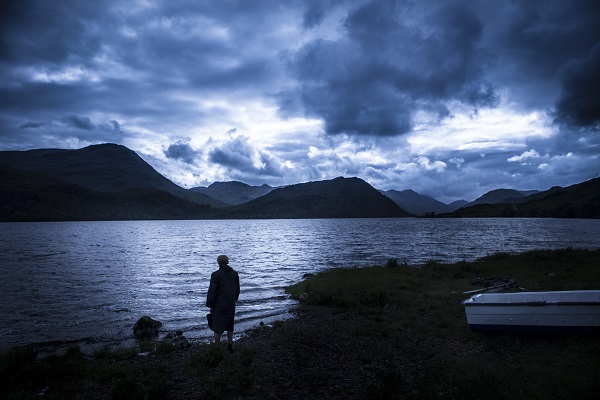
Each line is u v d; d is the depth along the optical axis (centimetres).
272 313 1656
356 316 1450
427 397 671
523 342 963
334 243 6850
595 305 905
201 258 4591
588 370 731
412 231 11738
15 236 10831
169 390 778
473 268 2480
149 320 1423
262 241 8069
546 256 2911
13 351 999
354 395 731
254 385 792
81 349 1203
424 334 1138
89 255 5066
